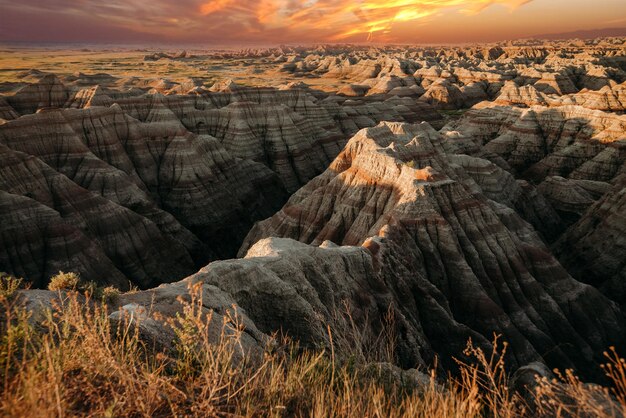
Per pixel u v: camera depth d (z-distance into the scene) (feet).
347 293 76.18
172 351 23.15
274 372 18.76
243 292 51.16
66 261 154.92
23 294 25.62
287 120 326.85
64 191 181.57
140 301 32.14
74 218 176.55
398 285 99.19
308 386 18.88
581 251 189.06
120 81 651.66
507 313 122.72
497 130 384.06
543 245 166.81
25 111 295.89
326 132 367.25
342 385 20.01
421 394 22.26
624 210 181.68
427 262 123.65
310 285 65.26
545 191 259.80
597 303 134.41
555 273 137.28
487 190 218.59
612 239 179.73
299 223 182.09
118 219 187.21
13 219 152.66
